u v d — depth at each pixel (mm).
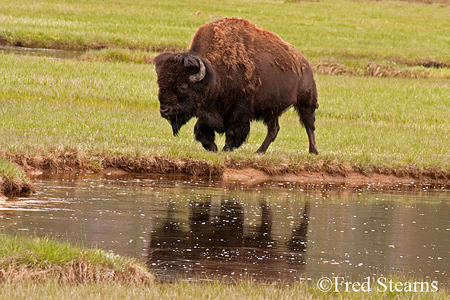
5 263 23062
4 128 51719
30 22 128875
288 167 49875
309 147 55125
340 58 117688
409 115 78812
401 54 127375
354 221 36562
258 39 50500
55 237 28734
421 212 40156
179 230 32031
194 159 47281
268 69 49906
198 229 32500
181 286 22703
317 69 109375
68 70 82312
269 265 27484
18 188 37156
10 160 43062
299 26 160250
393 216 38531
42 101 66500
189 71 44375
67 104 66312
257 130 63750
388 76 110750
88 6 166125
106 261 24734
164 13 166125
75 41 116562
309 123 54750
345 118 76125
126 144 50062
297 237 32375
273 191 43812
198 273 25750
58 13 148625
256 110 50469
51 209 34094
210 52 47656
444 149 62406
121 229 31281
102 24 137250
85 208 34906
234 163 48562
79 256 24438
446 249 31703
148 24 144000
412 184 51375
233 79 48000
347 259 29141
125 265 24828
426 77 111375
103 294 21000
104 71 84312
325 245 31219
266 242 31062
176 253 28234
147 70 89250
